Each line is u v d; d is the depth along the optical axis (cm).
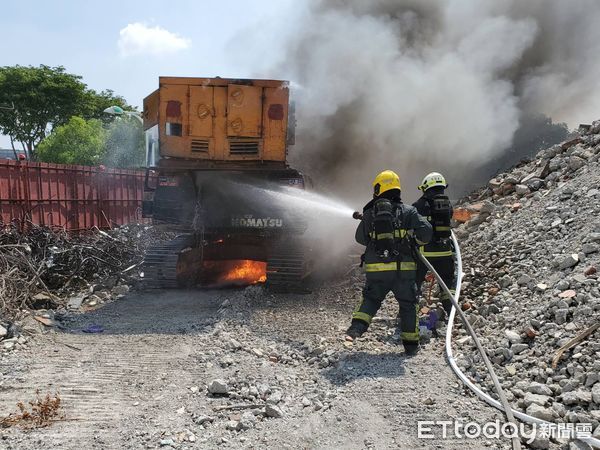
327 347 566
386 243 527
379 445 358
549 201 765
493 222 821
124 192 1566
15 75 3822
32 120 3922
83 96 4059
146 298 835
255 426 389
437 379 458
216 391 447
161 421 400
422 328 582
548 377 419
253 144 881
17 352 561
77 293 858
